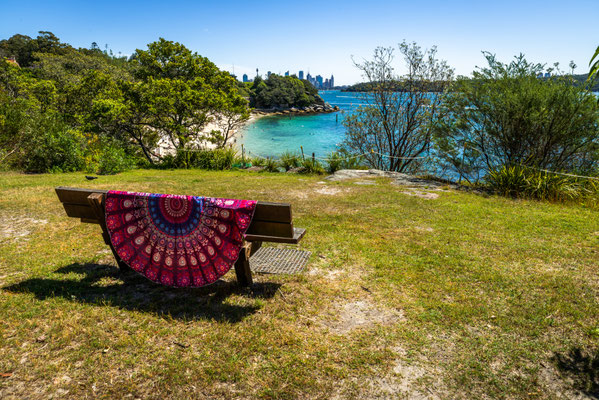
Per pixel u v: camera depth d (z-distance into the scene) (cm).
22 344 329
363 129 1834
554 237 638
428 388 289
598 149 1060
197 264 401
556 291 437
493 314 388
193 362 311
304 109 13012
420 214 798
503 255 554
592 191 981
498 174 1113
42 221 702
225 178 1405
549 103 1059
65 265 503
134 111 2538
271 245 594
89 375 295
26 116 1716
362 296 428
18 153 1662
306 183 1217
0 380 286
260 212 385
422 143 1747
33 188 1016
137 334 347
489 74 1221
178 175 1609
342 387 288
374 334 356
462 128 1280
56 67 4328
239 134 6462
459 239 628
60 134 1664
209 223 390
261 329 359
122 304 400
